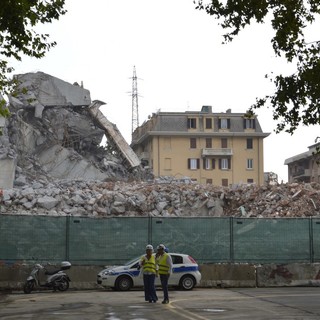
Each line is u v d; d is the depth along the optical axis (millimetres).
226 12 15047
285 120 15430
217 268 28203
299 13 14711
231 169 112562
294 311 16938
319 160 16734
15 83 21203
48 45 16859
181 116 113375
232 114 114625
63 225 27938
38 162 74250
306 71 14773
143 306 18469
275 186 54688
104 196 50531
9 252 27062
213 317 15367
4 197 48594
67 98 81250
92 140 82688
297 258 29734
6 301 20828
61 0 16328
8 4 14352
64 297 22469
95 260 28047
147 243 28656
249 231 29547
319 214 48812
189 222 29172
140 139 117938
